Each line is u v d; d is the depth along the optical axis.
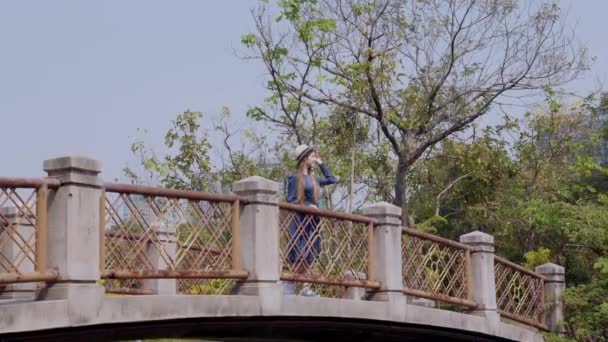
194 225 10.00
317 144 24.41
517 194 25.23
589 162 24.05
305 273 11.31
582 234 16.92
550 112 26.39
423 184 26.41
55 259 8.51
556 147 26.27
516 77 24.31
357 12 23.62
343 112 24.45
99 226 8.84
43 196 8.46
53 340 8.88
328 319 11.58
